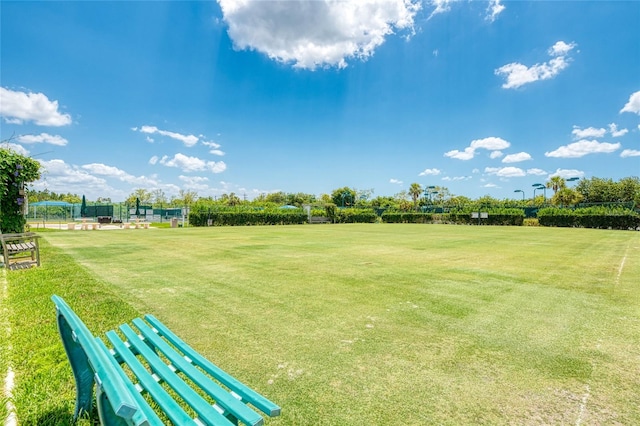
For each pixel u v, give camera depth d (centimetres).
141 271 729
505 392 269
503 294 562
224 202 5291
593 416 239
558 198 5731
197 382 188
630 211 2606
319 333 386
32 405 227
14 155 824
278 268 779
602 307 494
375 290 581
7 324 364
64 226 2834
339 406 246
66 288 526
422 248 1205
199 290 570
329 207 3891
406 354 335
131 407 103
